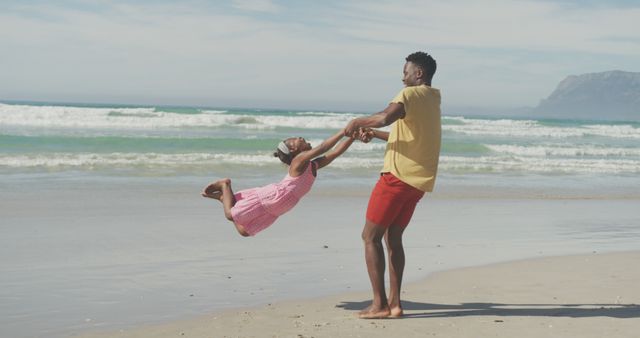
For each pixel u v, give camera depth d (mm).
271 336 4473
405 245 8312
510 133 38000
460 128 39344
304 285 6137
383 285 5043
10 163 15734
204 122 33219
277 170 16484
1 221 9078
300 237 8609
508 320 4914
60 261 6887
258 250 7711
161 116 34969
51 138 21844
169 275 6402
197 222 9516
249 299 5586
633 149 28062
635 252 8227
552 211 12070
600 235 9641
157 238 8266
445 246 8312
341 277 6496
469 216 11023
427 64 5004
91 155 17844
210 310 5215
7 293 5617
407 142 4891
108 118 31328
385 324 4805
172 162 17156
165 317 4992
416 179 4879
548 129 40938
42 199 11102
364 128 4941
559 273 6828
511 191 14727
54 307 5234
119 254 7293
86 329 4672
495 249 8203
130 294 5680
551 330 4621
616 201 13938
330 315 5102
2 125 28641
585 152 26375
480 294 5871
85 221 9305
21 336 4508
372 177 15922
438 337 4449
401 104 4793
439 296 5797
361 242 8359
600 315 5066
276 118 35031
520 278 6578
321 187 13953
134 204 10969
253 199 5215
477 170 18844
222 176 15094
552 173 18938
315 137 29469
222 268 6762
